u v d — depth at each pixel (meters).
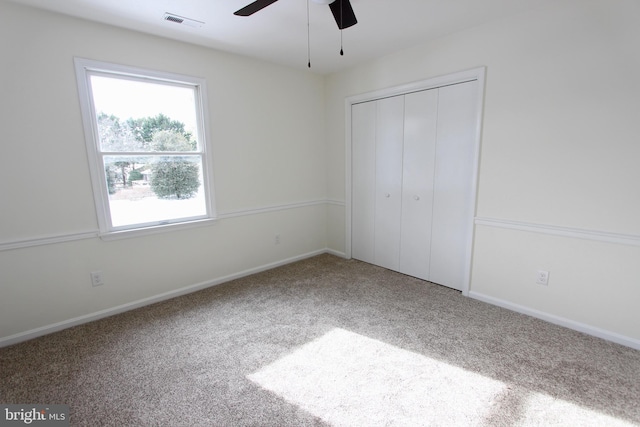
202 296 2.95
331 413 1.55
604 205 2.05
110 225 2.55
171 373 1.86
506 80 2.39
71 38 2.23
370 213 3.71
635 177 1.93
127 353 2.06
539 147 2.28
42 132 2.19
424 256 3.23
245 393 1.69
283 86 3.53
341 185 3.98
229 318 2.52
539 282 2.40
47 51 2.16
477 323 2.38
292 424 1.49
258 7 1.74
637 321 2.01
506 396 1.64
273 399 1.65
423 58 2.88
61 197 2.31
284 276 3.44
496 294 2.67
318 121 3.96
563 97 2.14
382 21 2.39
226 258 3.29
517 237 2.48
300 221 3.95
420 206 3.18
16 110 2.09
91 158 2.39
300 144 3.80
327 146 4.07
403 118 3.19
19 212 2.16
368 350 2.06
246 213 3.38
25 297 2.23
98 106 2.44
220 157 3.11
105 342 2.19
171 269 2.91
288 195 3.77
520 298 2.52
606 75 1.96
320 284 3.20
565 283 2.27
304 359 1.98
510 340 2.14
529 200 2.38
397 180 3.35
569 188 2.18
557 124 2.18
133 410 1.58
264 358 2.00
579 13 2.02
